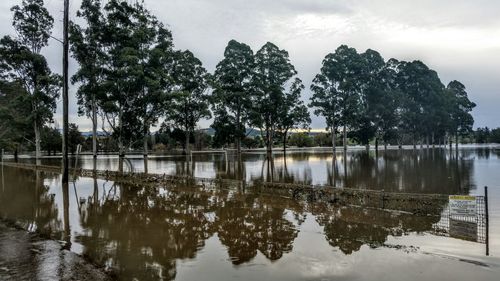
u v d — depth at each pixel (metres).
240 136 57.62
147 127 48.25
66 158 22.31
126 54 40.75
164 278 7.40
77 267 8.05
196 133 85.62
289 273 7.54
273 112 58.50
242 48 57.44
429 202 13.59
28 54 45.59
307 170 29.64
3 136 50.56
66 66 22.23
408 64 71.25
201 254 8.89
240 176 25.81
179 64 56.06
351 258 8.36
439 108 70.25
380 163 35.91
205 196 17.16
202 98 58.16
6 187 21.36
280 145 98.19
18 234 10.88
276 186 17.78
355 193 14.70
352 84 59.25
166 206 15.02
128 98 44.59
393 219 11.79
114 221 12.47
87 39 43.59
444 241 9.45
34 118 46.69
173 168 33.28
